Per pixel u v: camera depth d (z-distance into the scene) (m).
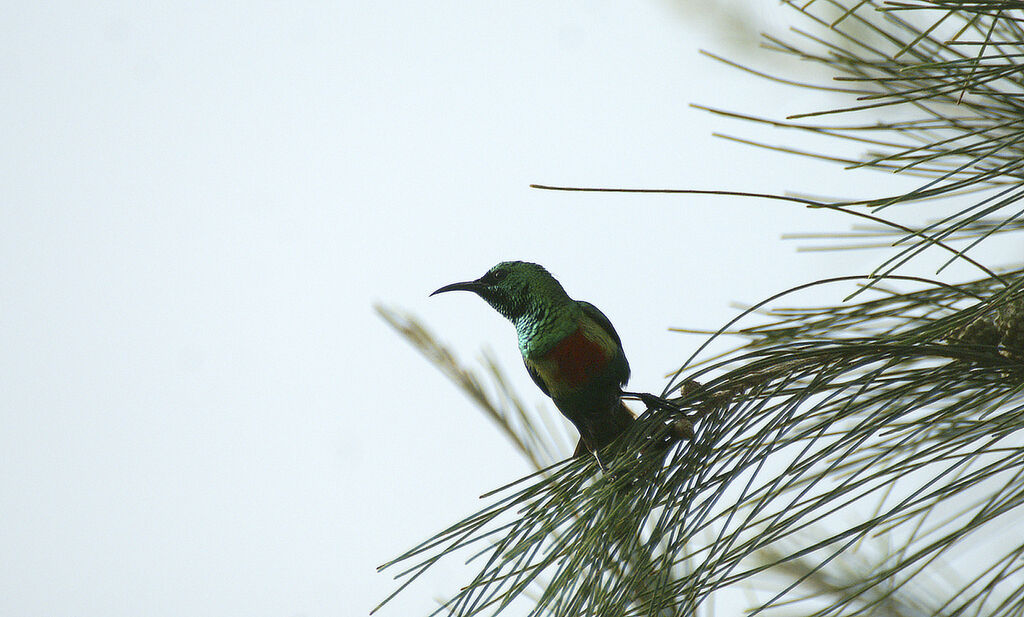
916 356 4.15
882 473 4.13
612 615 4.13
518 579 4.14
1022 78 4.16
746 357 4.16
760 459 4.14
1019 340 4.16
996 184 4.16
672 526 4.14
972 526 4.12
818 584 4.16
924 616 4.14
